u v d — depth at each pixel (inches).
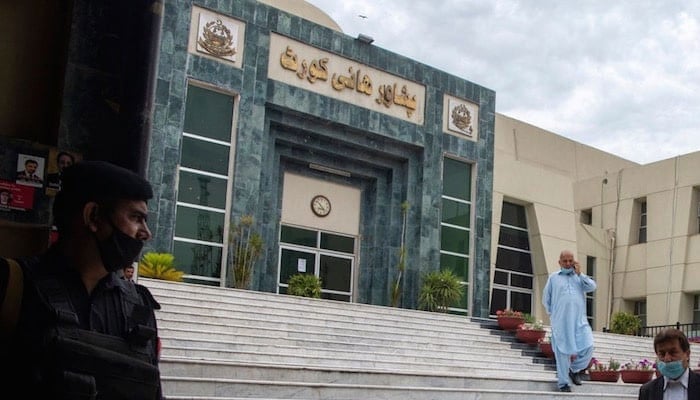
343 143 876.6
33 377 75.4
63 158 137.1
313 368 354.0
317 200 879.7
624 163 1505.9
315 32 842.2
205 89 759.1
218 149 758.5
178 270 711.1
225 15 775.1
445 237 932.6
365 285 901.2
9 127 137.6
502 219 1134.4
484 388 412.8
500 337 650.8
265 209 808.9
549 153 1369.3
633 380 538.3
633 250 1321.4
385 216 919.0
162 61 722.2
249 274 741.9
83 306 83.0
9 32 140.4
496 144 1273.4
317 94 834.2
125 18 145.2
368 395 329.7
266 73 796.6
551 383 446.0
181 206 727.1
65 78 139.3
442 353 548.7
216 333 445.1
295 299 593.3
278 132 831.1
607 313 1317.7
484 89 995.9
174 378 285.7
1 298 78.2
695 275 1221.7
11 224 133.7
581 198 1418.6
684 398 173.5
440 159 934.4
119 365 79.2
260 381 303.1
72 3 142.4
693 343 928.9
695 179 1251.2
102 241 84.7
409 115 916.6
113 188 85.5
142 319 86.4
